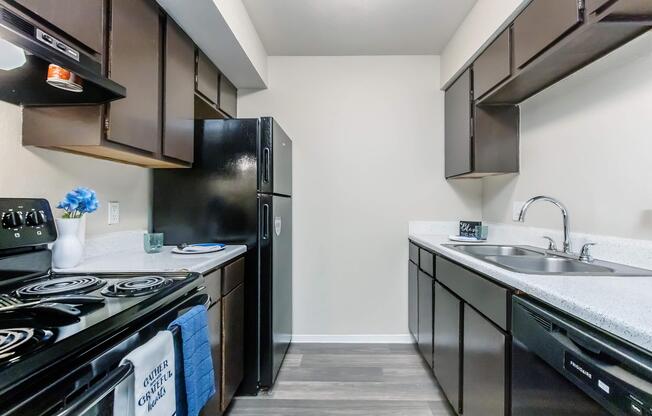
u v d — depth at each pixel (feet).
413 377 7.17
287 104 9.10
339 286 9.10
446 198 9.04
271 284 6.61
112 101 3.96
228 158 6.57
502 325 3.92
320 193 9.10
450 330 5.80
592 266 4.29
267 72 9.04
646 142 4.11
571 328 2.69
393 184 9.09
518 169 7.06
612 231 4.61
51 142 3.98
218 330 5.20
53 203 4.43
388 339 9.07
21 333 2.15
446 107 8.86
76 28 3.54
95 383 2.22
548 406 3.07
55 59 2.84
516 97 6.66
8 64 3.03
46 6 3.21
